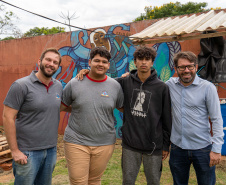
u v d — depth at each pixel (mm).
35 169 2242
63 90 2553
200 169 2379
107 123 2488
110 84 2518
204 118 2348
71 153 2463
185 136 2381
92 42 6191
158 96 2443
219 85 4703
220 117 2293
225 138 4586
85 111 2404
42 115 2215
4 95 7797
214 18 4332
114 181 3627
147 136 2420
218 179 3678
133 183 2557
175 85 2465
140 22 5543
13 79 7598
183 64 2293
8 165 4465
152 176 2482
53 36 6773
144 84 2475
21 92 2115
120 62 5844
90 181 2682
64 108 2623
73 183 2506
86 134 2428
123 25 5766
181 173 2486
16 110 2139
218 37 4258
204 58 4445
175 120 2438
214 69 4379
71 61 6535
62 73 6691
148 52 2365
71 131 2488
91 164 2562
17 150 2146
